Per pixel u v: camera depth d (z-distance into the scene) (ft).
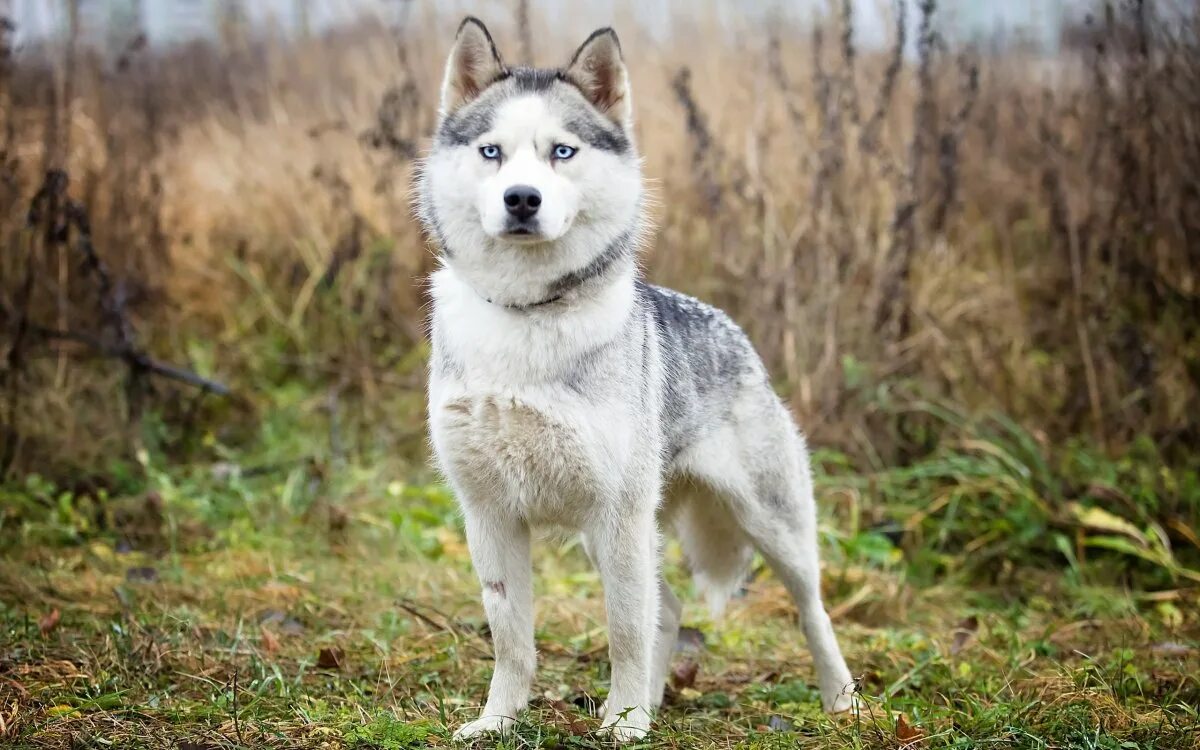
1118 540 20.61
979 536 21.68
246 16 35.99
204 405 25.21
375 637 16.39
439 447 13.23
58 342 24.18
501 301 12.87
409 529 21.07
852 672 16.15
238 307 28.02
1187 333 24.23
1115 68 26.12
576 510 13.26
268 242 29.04
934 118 26.30
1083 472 22.66
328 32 35.32
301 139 31.07
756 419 15.26
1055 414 23.90
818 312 24.48
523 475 12.96
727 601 17.08
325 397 26.03
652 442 13.41
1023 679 15.29
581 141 13.03
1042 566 21.12
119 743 11.87
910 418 24.06
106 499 21.24
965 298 26.05
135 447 22.97
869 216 25.85
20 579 17.39
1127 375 23.65
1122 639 17.42
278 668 14.40
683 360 14.58
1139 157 24.50
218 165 30.78
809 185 25.77
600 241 13.06
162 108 30.63
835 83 26.76
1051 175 25.29
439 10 32.24
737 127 28.71
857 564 20.92
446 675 15.16
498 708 13.20
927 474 22.77
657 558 13.66
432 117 29.27
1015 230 27.96
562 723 13.32
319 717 12.91
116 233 25.41
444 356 13.12
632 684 13.26
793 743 12.96
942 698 14.75
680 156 28.25
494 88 13.70
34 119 26.18
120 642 14.87
